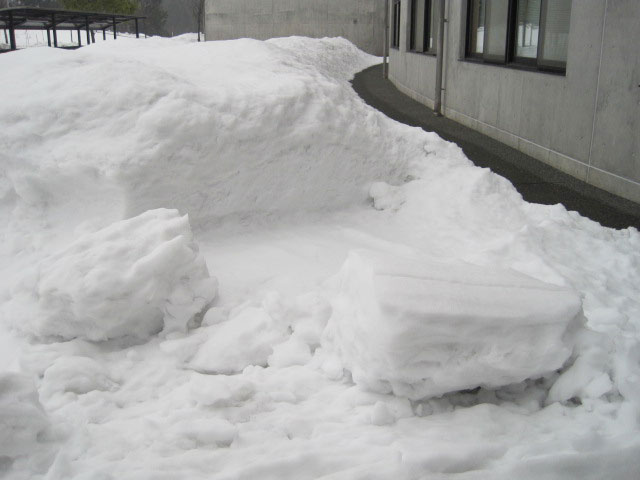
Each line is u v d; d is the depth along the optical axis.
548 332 3.22
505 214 6.19
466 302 3.16
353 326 3.33
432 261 3.68
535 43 10.55
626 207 7.39
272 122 5.68
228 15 40.66
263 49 7.14
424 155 6.75
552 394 3.33
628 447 2.79
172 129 5.16
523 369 3.19
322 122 5.96
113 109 5.20
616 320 4.16
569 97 8.97
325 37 36.78
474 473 2.69
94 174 5.01
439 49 14.84
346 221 6.09
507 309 3.18
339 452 2.81
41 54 5.86
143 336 4.05
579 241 5.70
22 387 2.91
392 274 3.26
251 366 3.69
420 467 2.69
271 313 3.99
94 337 3.92
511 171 9.24
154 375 3.63
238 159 5.55
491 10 12.29
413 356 3.11
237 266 4.99
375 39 38.97
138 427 3.06
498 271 3.66
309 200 6.06
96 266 3.88
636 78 7.41
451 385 3.20
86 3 41.59
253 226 5.79
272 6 39.47
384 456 2.79
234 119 5.48
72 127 5.16
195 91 5.52
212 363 3.74
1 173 5.29
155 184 5.13
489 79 12.11
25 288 4.09
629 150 7.62
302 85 6.11
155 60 6.77
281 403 3.31
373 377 3.24
